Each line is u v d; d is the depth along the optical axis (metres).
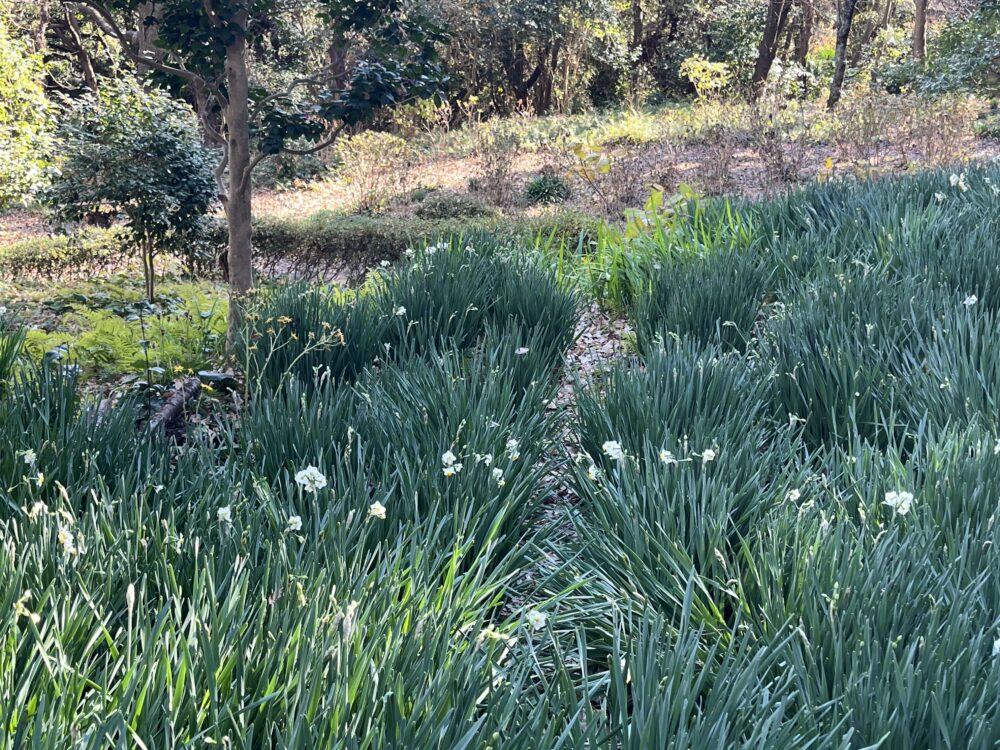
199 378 5.82
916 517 2.64
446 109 26.02
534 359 4.77
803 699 2.05
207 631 2.04
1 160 12.37
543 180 17.45
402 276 6.37
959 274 5.16
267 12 7.19
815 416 3.95
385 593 2.31
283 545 2.50
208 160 11.25
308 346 4.90
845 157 15.32
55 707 1.79
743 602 2.49
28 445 3.40
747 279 5.80
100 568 2.46
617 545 2.89
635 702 1.95
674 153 18.50
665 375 3.99
